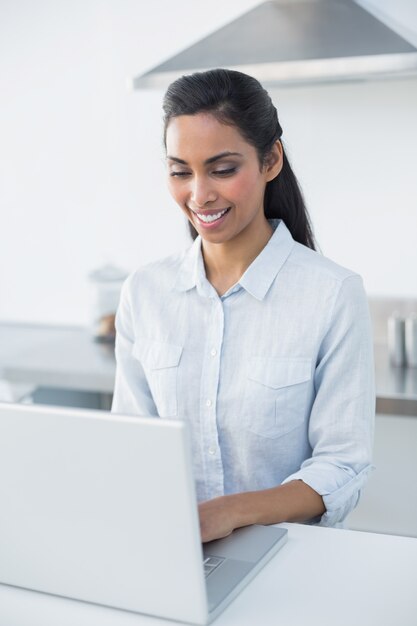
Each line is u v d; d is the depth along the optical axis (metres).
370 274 2.84
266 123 1.33
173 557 0.89
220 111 1.27
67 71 3.08
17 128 3.19
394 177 2.76
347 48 2.35
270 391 1.41
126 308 1.60
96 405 3.04
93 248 3.18
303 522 1.29
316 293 1.41
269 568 1.04
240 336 1.45
